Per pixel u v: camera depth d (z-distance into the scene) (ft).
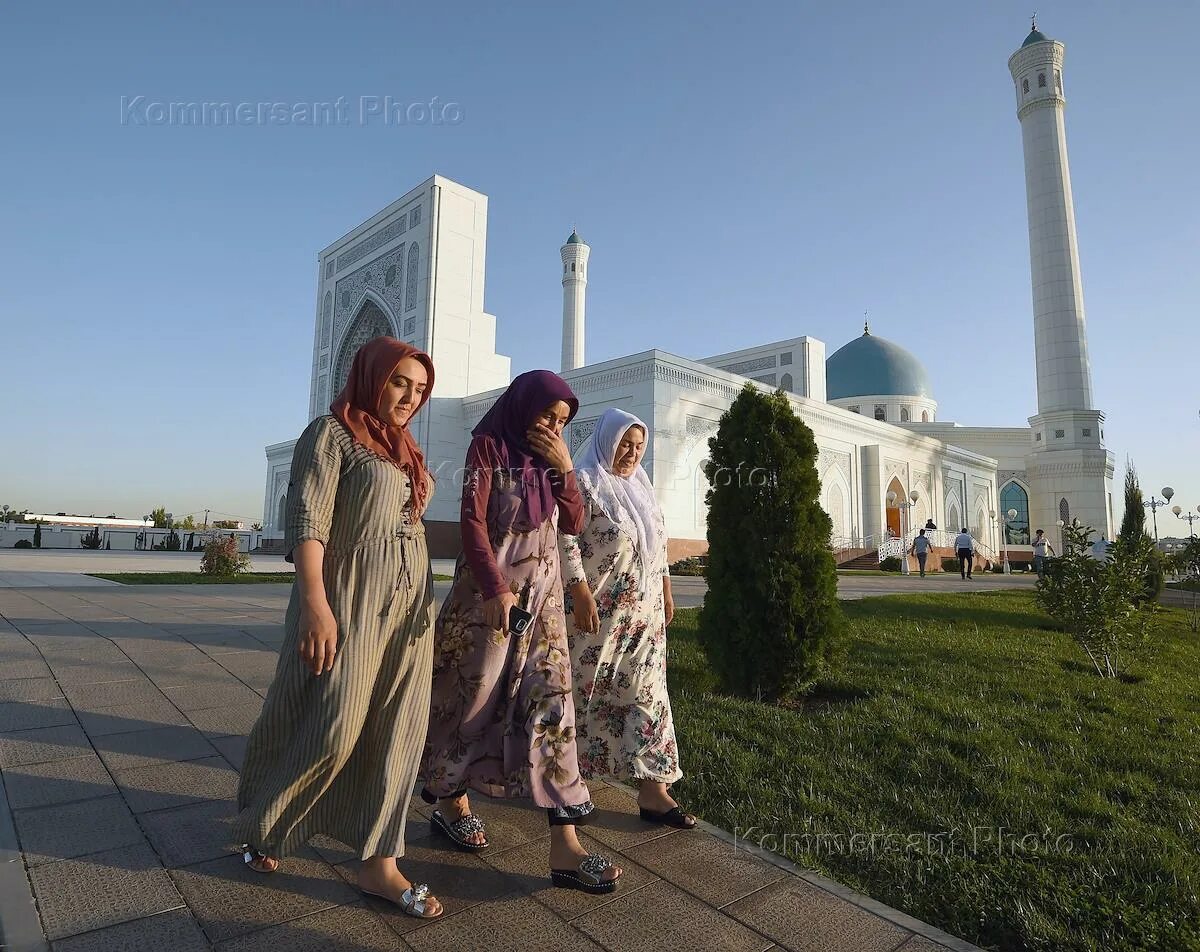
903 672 16.96
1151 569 35.17
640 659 8.16
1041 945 6.15
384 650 6.14
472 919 5.98
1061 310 108.06
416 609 6.32
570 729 6.80
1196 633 29.30
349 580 5.99
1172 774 10.70
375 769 6.02
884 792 9.50
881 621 25.43
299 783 5.75
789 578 14.70
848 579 55.42
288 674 5.99
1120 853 7.91
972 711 13.42
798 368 104.12
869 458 89.20
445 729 7.00
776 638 14.64
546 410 7.11
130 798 8.02
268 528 109.40
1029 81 107.76
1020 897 6.88
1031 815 8.91
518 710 6.81
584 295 120.06
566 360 117.08
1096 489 106.22
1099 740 12.28
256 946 5.43
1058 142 106.42
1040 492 109.60
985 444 123.54
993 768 10.51
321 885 6.37
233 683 13.52
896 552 84.02
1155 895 6.97
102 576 39.19
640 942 5.78
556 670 6.89
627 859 7.26
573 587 7.61
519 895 6.42
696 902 6.46
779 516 15.05
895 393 132.77
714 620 15.38
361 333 96.12
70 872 6.34
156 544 114.52
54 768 8.82
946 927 6.47
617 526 8.18
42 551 86.79
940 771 10.36
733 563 15.28
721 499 15.67
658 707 8.25
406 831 7.70
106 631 18.78
